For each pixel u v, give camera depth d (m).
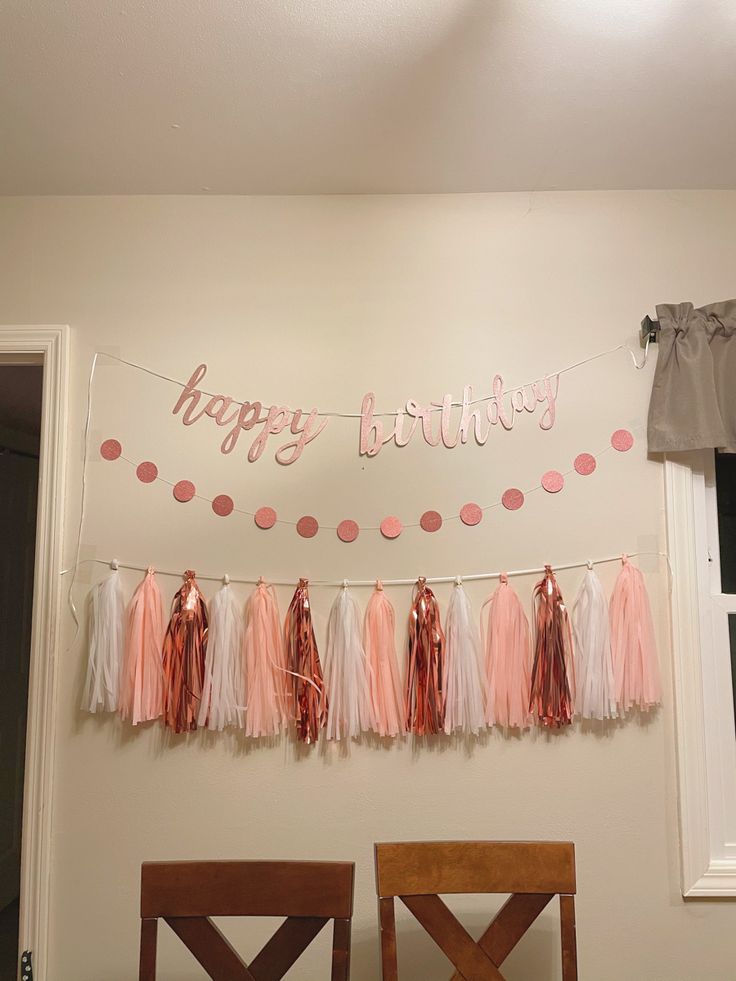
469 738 2.13
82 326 2.26
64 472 2.21
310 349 2.25
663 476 2.21
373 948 2.06
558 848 1.63
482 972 1.57
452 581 2.17
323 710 2.11
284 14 1.54
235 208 2.30
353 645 2.11
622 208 2.29
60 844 2.10
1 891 3.56
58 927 2.07
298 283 2.27
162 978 2.05
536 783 2.12
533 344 2.25
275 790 2.11
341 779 2.11
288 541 2.19
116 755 2.12
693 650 2.14
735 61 1.69
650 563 2.18
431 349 2.25
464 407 2.23
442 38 1.61
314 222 2.29
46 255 2.28
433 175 2.19
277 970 1.54
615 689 2.11
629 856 2.09
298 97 1.81
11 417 3.83
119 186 2.24
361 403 2.23
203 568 2.18
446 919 1.59
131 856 2.09
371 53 1.66
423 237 2.29
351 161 2.10
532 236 2.29
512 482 2.21
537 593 2.15
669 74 1.73
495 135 1.98
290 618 2.14
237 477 2.21
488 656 2.14
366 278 2.27
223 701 2.08
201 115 1.88
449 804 2.11
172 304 2.27
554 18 1.56
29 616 3.91
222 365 2.25
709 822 2.11
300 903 1.56
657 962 2.06
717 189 2.29
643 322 2.21
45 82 1.76
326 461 2.21
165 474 2.21
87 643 2.15
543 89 1.79
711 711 2.15
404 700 2.13
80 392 2.24
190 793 2.11
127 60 1.68
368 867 2.09
